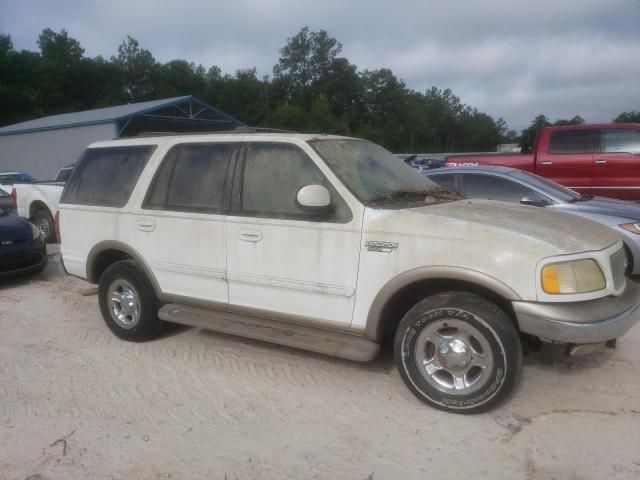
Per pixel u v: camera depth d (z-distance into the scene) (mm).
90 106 76188
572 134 10414
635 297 3914
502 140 110938
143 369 4844
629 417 3787
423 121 96000
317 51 90812
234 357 5035
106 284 5504
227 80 82188
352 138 4910
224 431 3791
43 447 3658
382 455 3453
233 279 4629
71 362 5051
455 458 3393
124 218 5293
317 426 3818
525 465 3301
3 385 4598
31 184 12234
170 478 3289
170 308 5137
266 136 4602
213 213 4707
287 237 4305
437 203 4391
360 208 4070
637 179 9891
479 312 3662
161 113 30234
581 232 3846
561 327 3498
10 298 7445
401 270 3875
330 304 4184
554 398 4074
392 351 5020
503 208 4273
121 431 3828
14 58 64062
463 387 3822
